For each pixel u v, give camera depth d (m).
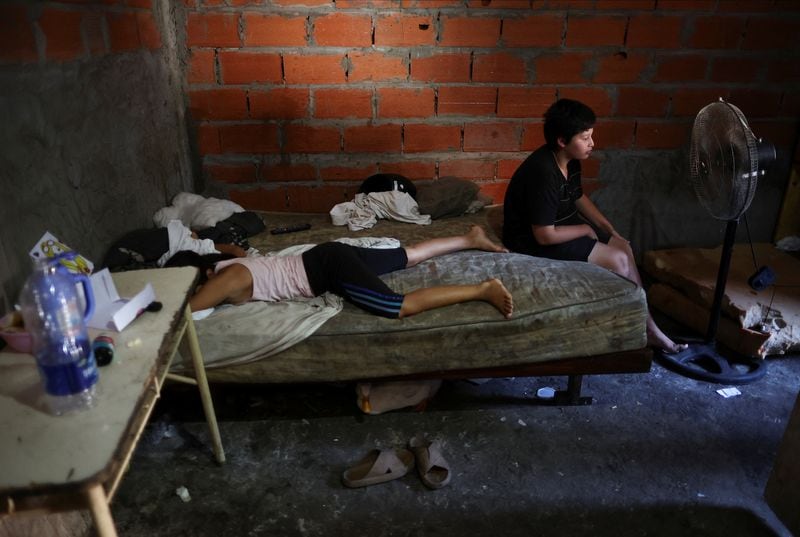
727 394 2.56
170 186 3.22
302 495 2.03
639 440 2.29
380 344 2.20
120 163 2.62
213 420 2.07
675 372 2.71
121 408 1.19
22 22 1.92
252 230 3.06
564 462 2.18
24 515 1.05
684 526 1.91
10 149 1.85
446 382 2.64
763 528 1.91
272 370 2.22
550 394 2.56
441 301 2.23
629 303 2.25
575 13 3.22
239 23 3.15
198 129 3.38
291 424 2.38
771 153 2.25
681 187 3.66
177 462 2.17
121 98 2.63
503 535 1.88
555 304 2.23
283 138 3.41
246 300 2.35
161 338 1.44
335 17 3.15
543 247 2.72
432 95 3.35
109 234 2.52
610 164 3.59
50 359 1.16
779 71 3.39
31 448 1.09
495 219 3.29
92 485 1.02
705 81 3.41
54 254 1.66
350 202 3.29
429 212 3.26
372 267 2.51
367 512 1.96
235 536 1.87
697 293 2.98
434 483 2.04
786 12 3.26
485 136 3.47
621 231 3.78
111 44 2.54
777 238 3.76
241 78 3.27
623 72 3.36
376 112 3.38
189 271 1.79
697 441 2.28
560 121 2.49
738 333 2.77
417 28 3.20
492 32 3.23
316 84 3.30
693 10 3.24
